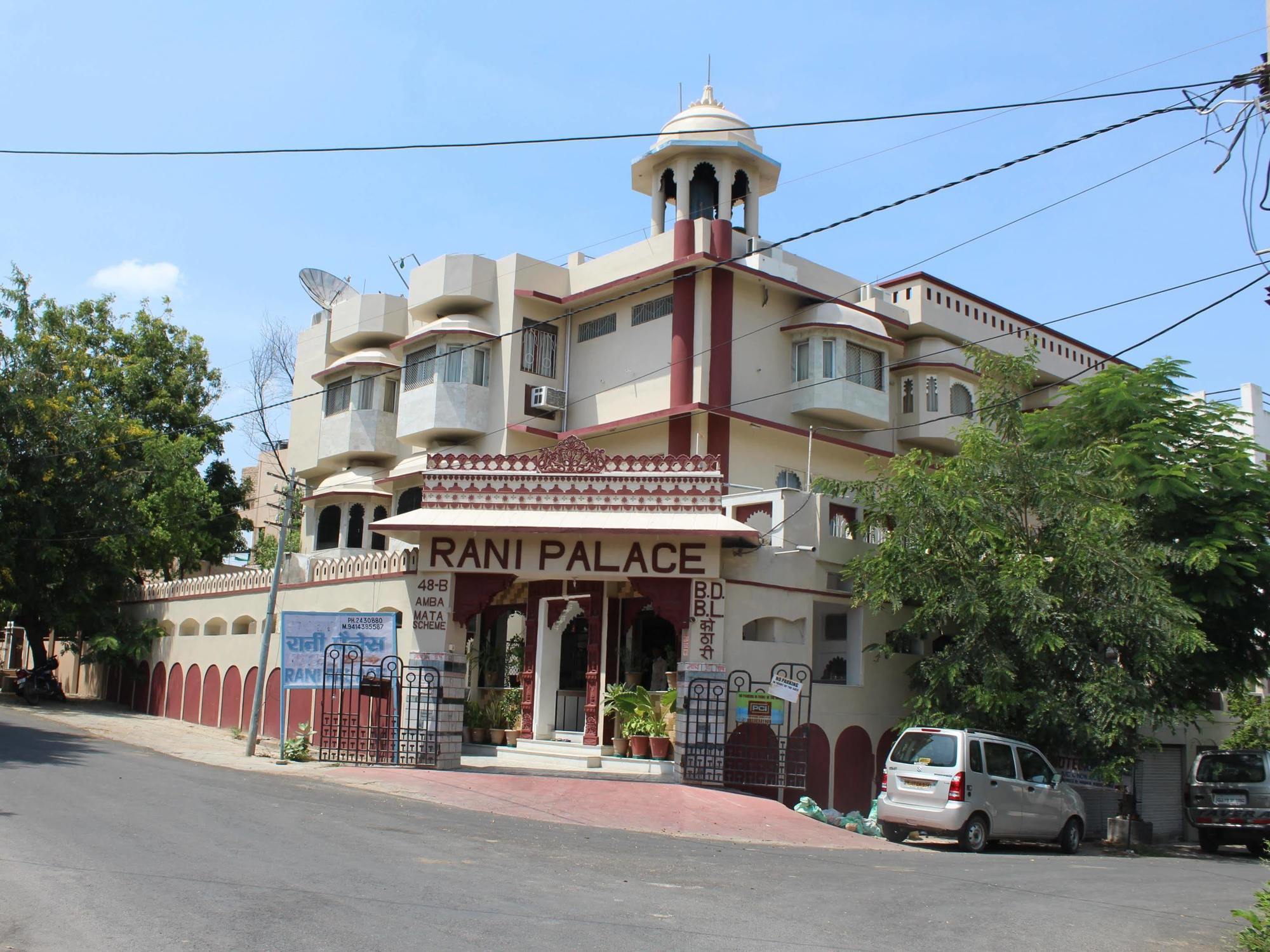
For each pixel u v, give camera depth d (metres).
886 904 9.74
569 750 20.00
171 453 32.06
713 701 18.03
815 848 14.40
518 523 18.38
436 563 18.97
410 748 18.42
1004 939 8.51
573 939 7.46
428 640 18.84
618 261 28.14
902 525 18.78
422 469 27.77
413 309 29.86
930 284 29.75
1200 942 8.81
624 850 12.15
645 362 27.03
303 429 34.62
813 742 19.33
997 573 17.95
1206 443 19.56
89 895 7.77
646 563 18.50
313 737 21.62
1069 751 18.22
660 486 18.69
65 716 26.16
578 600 21.38
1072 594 17.91
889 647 20.03
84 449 30.12
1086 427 20.64
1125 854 18.88
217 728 25.20
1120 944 8.57
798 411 27.22
